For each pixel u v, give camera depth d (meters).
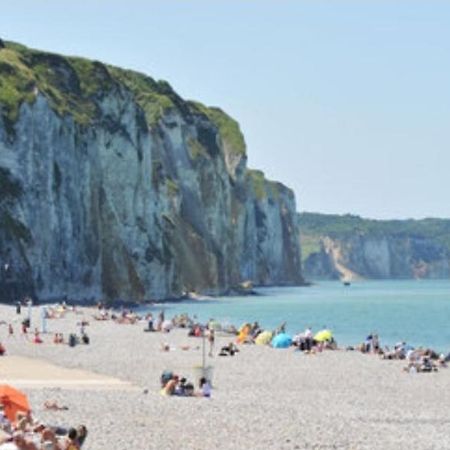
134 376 87.56
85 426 50.09
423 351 112.88
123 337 137.50
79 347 117.75
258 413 63.50
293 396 76.44
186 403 67.69
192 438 52.44
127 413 60.53
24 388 72.50
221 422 58.50
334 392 80.44
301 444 52.00
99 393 70.94
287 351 122.81
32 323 155.12
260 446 51.00
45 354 106.75
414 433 57.28
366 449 51.28
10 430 48.53
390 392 81.75
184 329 159.75
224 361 106.19
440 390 83.75
